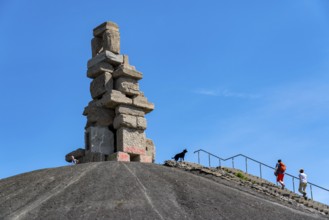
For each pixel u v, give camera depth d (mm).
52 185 27750
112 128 39500
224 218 24500
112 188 26750
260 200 28844
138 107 39594
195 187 28172
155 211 24234
